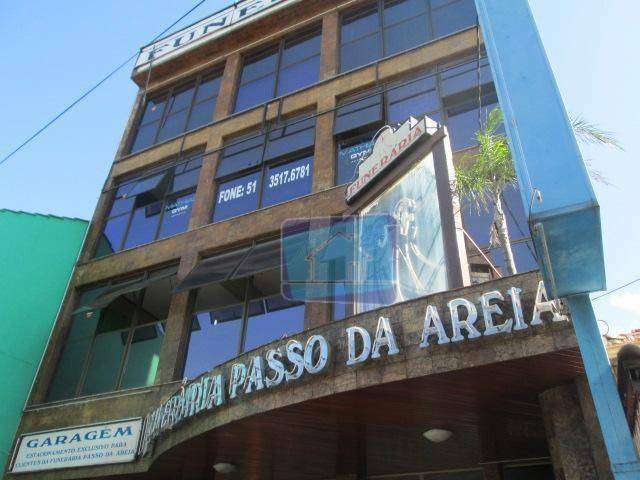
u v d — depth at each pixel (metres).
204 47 23.33
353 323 8.38
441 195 9.95
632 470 4.27
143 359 16.22
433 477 11.42
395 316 8.01
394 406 8.38
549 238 4.71
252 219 16.69
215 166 19.23
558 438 7.21
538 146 5.11
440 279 9.32
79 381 16.80
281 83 20.50
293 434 9.60
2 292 17.48
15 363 16.77
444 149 10.39
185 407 10.38
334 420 8.97
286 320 14.43
